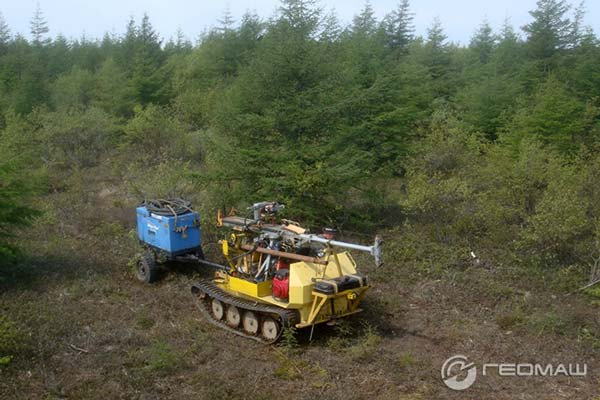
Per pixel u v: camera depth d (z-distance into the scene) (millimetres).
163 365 7418
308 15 13727
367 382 7246
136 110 23812
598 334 8555
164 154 20094
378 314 9359
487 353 8078
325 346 8344
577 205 10852
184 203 11391
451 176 14562
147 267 10805
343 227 14039
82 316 9164
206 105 26422
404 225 13141
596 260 10336
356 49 17328
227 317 9047
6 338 7559
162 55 39031
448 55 32625
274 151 12742
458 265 11250
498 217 12117
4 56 37344
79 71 35688
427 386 7168
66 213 15438
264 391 6949
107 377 7234
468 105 23531
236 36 35500
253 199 12734
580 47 28281
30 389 6887
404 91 17766
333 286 7980
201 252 11320
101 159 21672
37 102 30656
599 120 20016
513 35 34781
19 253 10859
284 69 12844
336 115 13312
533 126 18438
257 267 9086
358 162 13867
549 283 10383
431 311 9555
